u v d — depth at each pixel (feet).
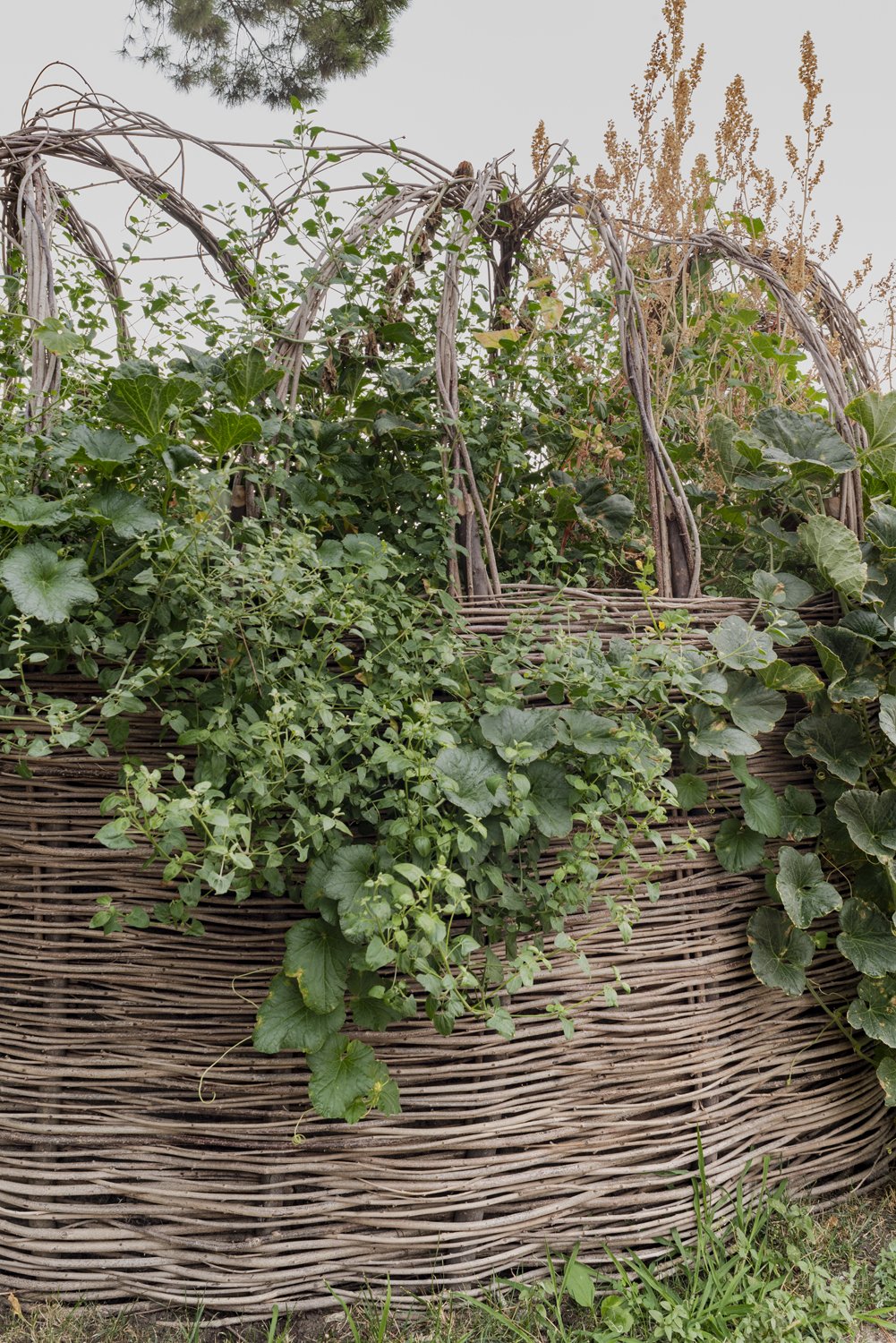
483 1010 5.56
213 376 6.63
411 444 7.34
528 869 6.12
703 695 6.18
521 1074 6.41
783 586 6.92
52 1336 5.80
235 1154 6.02
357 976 5.77
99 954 6.04
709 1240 6.61
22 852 6.00
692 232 9.00
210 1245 6.05
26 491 5.51
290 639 5.75
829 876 7.45
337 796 5.41
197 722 5.59
